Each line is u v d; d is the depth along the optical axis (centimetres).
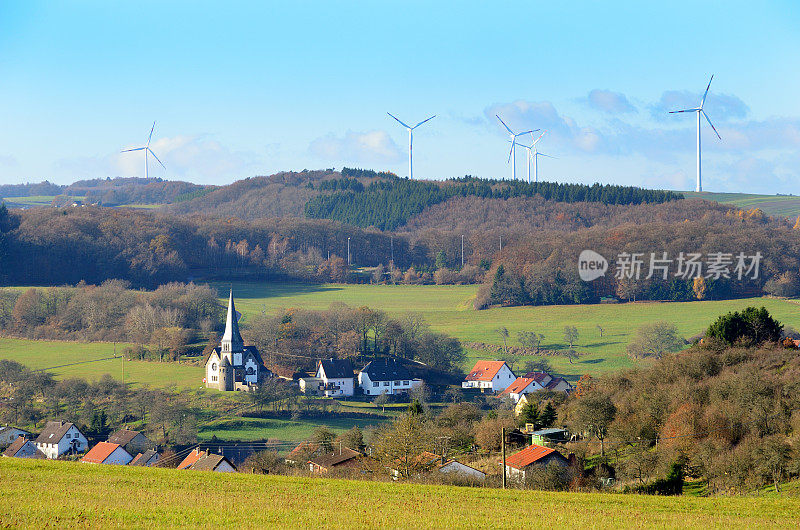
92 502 13375
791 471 17100
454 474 19138
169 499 13925
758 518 13950
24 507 12731
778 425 19050
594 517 13700
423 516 13412
